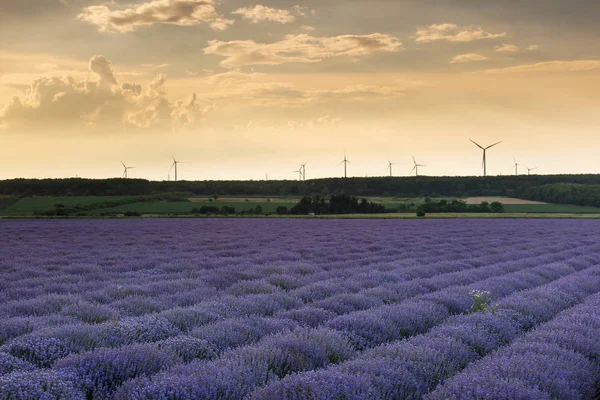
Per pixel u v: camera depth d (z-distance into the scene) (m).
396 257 23.00
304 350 7.51
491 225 51.41
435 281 15.59
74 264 19.31
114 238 33.62
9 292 13.58
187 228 45.31
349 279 15.50
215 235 36.84
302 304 12.00
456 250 26.94
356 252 25.55
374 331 9.27
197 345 7.89
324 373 6.13
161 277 16.80
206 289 13.64
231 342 8.38
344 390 5.61
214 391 5.77
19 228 43.94
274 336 8.23
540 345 7.98
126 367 6.72
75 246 27.91
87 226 47.72
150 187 130.75
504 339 9.21
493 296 13.38
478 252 25.95
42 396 5.42
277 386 5.72
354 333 8.90
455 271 19.34
